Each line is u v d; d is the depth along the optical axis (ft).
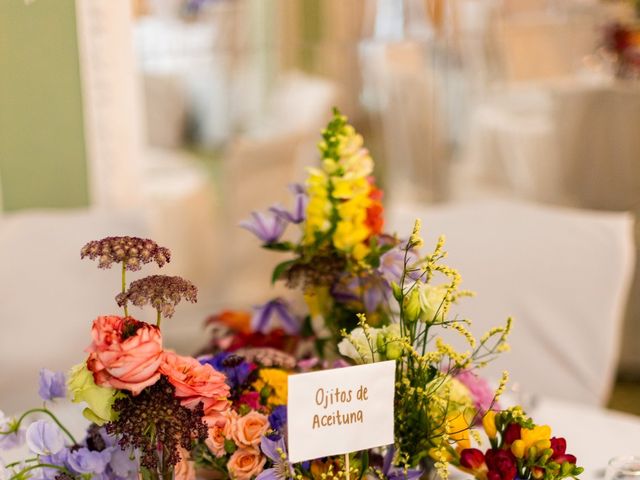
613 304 6.54
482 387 4.03
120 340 3.10
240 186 12.18
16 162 8.09
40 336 7.02
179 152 11.76
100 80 8.38
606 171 11.74
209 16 11.79
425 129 13.21
